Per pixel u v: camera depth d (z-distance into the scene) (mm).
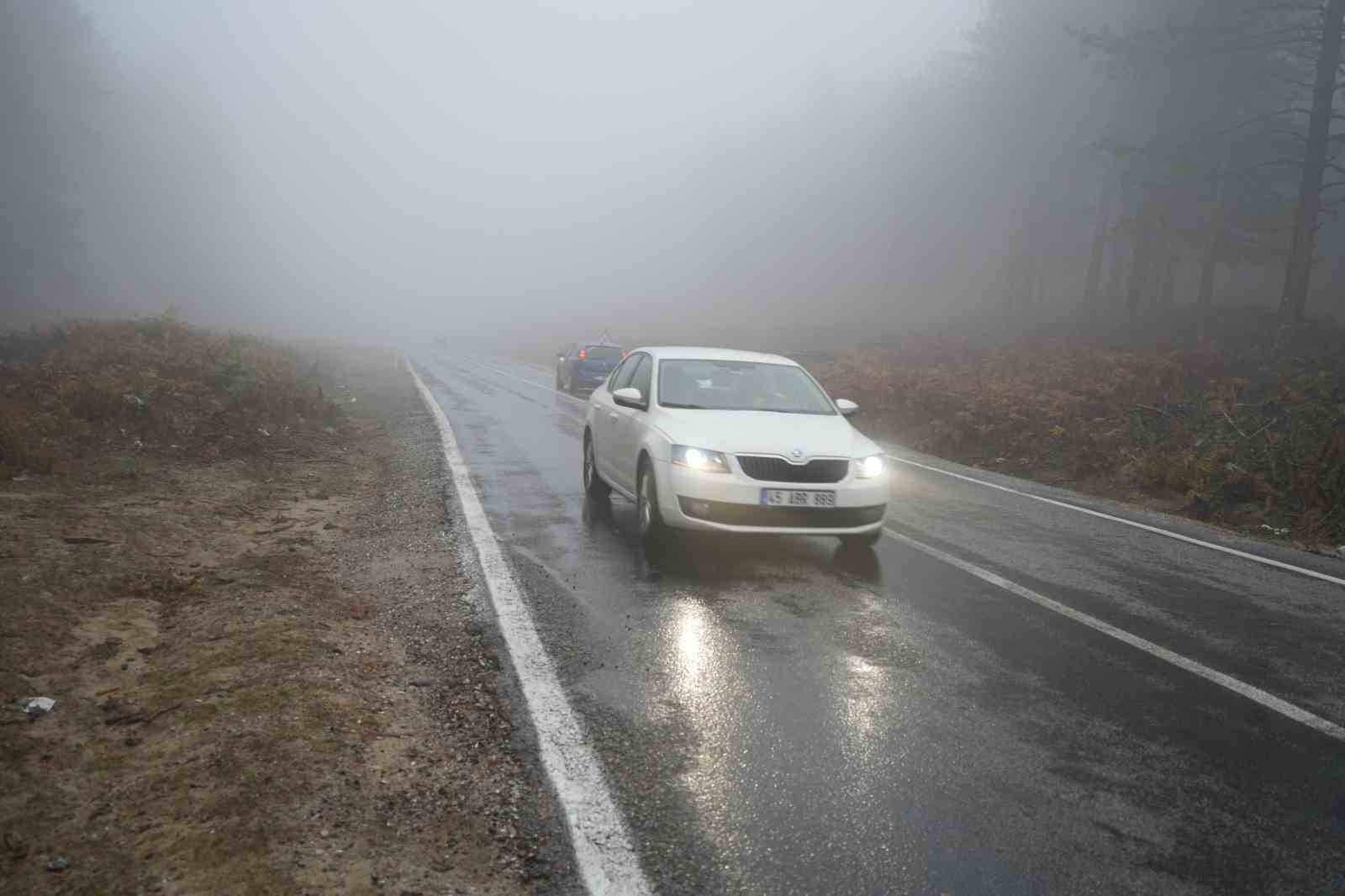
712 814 2910
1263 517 9125
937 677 4227
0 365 11492
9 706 3447
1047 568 6477
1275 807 3104
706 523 6066
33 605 4453
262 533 6605
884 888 2527
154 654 4117
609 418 7859
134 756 3141
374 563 5867
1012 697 4020
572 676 4051
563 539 6684
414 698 3775
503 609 4938
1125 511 9008
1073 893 2545
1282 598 5930
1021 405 14305
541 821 2842
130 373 11719
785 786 3121
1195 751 3535
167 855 2562
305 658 4098
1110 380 15203
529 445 11922
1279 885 2629
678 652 4410
